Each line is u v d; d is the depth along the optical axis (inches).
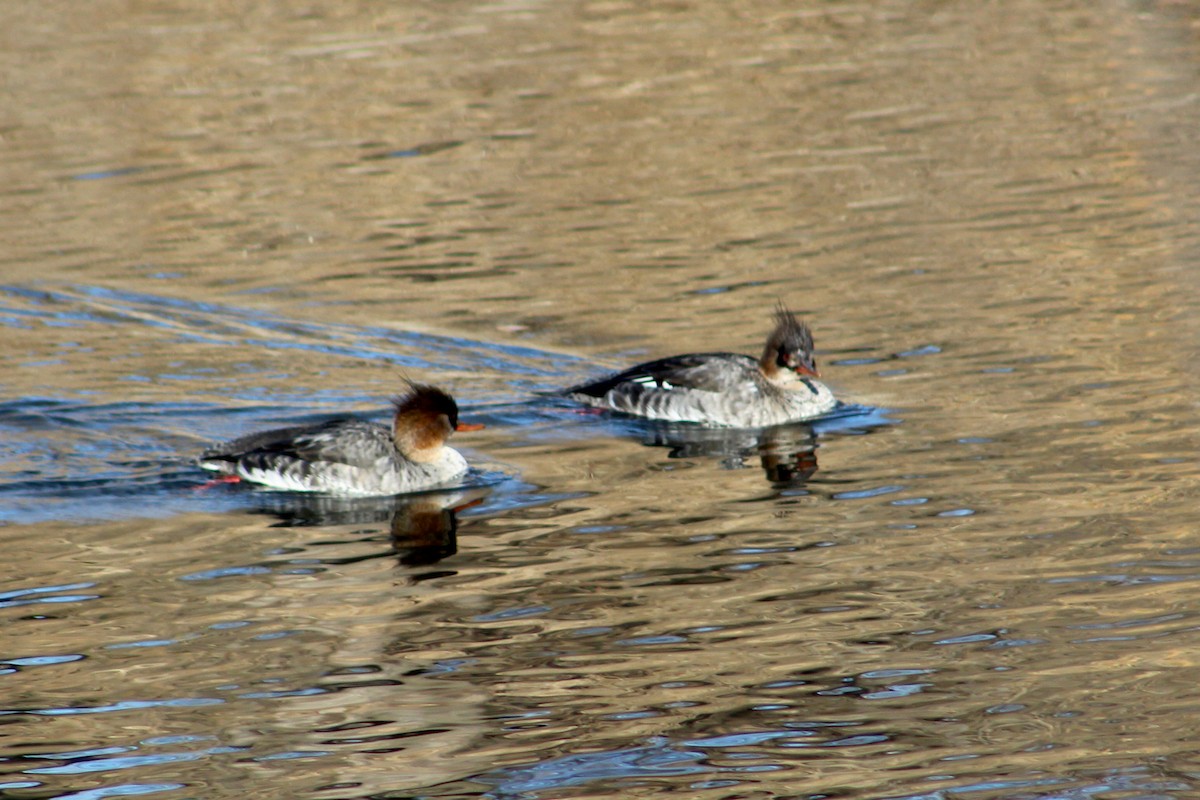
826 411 719.7
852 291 872.9
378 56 1418.6
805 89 1296.8
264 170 1138.0
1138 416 675.4
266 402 737.0
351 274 933.8
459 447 688.4
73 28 1518.2
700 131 1195.3
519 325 845.2
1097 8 1539.1
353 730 437.1
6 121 1254.3
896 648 478.6
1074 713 437.7
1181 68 1310.3
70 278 934.4
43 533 582.2
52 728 438.6
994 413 693.3
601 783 408.8
